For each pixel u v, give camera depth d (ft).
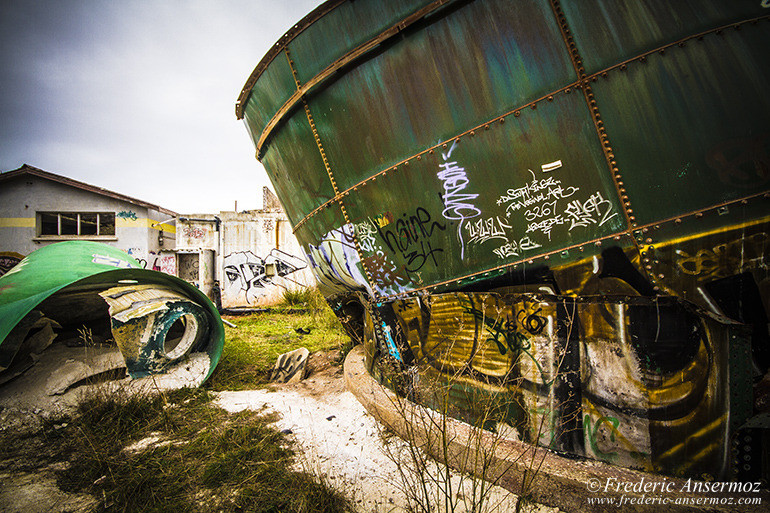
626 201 5.86
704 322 5.56
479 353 7.47
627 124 5.74
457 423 7.66
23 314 9.32
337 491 6.35
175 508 5.92
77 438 8.37
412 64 7.29
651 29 5.53
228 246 37.40
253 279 37.35
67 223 39.70
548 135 6.28
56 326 15.28
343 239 9.36
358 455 7.67
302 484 6.47
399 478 6.77
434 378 8.17
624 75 5.70
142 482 6.56
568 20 5.97
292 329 23.32
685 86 5.41
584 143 6.04
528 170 6.53
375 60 7.66
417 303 8.34
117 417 9.21
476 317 7.47
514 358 7.03
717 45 5.25
